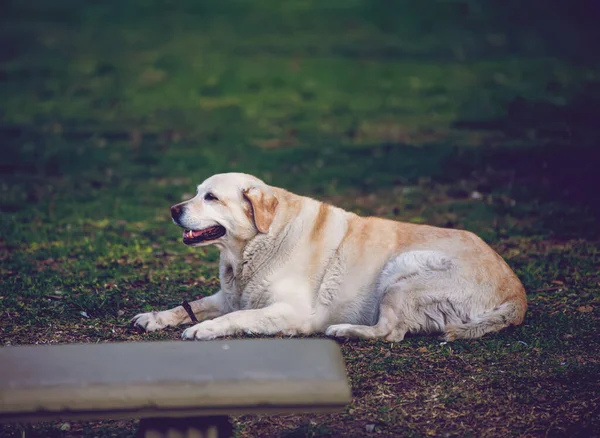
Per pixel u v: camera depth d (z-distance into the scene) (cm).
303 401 367
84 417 364
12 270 775
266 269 625
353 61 2153
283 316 609
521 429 479
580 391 525
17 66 2127
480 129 1438
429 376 546
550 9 2748
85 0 3194
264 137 1452
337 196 1084
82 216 982
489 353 579
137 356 395
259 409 369
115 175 1197
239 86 1909
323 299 626
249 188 620
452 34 2459
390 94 1784
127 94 1830
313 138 1435
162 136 1462
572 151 1244
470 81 1864
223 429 422
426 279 608
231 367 381
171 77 2008
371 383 536
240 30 2634
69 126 1537
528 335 612
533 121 1464
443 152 1284
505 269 628
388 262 628
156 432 395
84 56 2258
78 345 410
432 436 471
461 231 646
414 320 607
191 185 1138
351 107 1680
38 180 1166
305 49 2330
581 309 674
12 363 385
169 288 731
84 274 762
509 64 2022
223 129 1516
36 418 364
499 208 994
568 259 798
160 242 880
